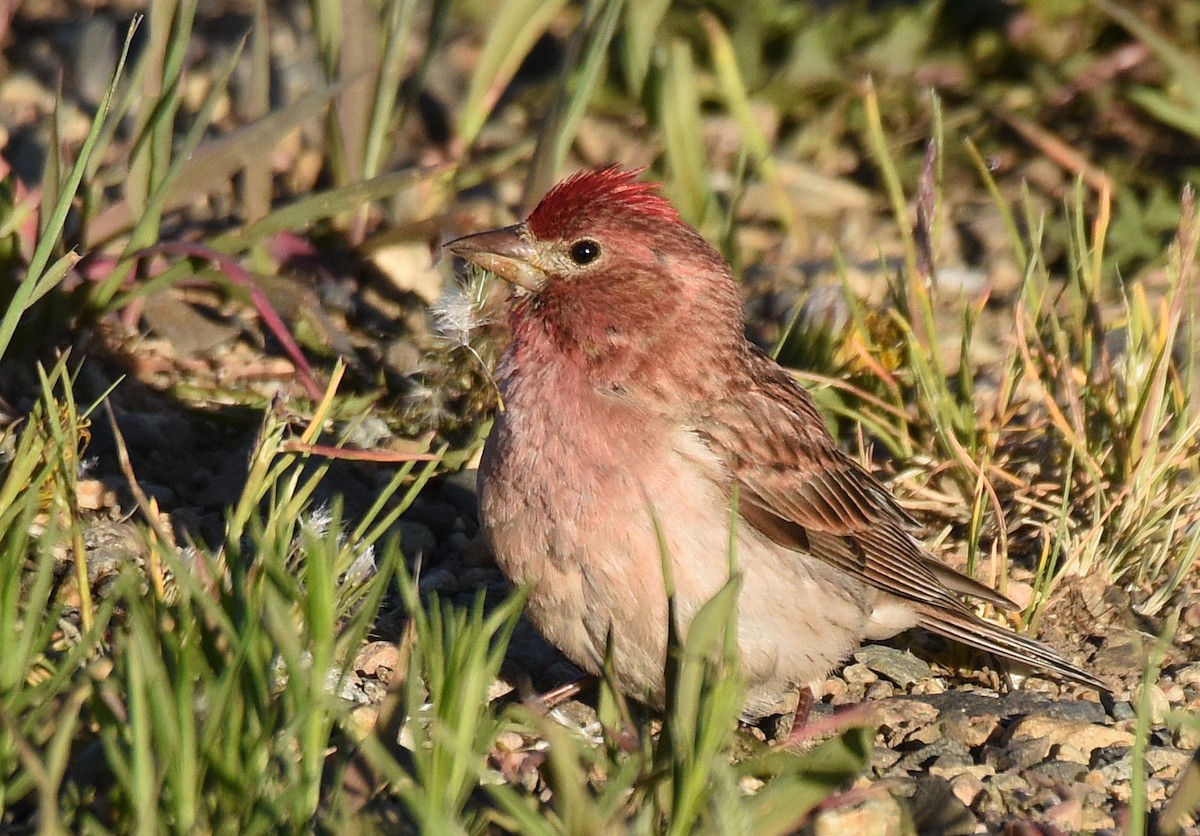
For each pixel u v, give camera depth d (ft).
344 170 45.68
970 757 28.76
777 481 31.01
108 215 40.09
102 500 34.76
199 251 38.22
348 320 44.42
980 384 42.37
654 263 30.37
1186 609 34.09
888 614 32.78
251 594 24.76
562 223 30.50
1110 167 52.49
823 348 40.93
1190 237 36.52
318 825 22.56
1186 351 40.52
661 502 28.68
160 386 40.34
